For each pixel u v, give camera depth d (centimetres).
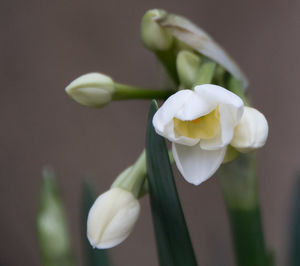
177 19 26
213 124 23
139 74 48
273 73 47
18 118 49
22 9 48
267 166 48
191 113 23
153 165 24
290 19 46
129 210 25
